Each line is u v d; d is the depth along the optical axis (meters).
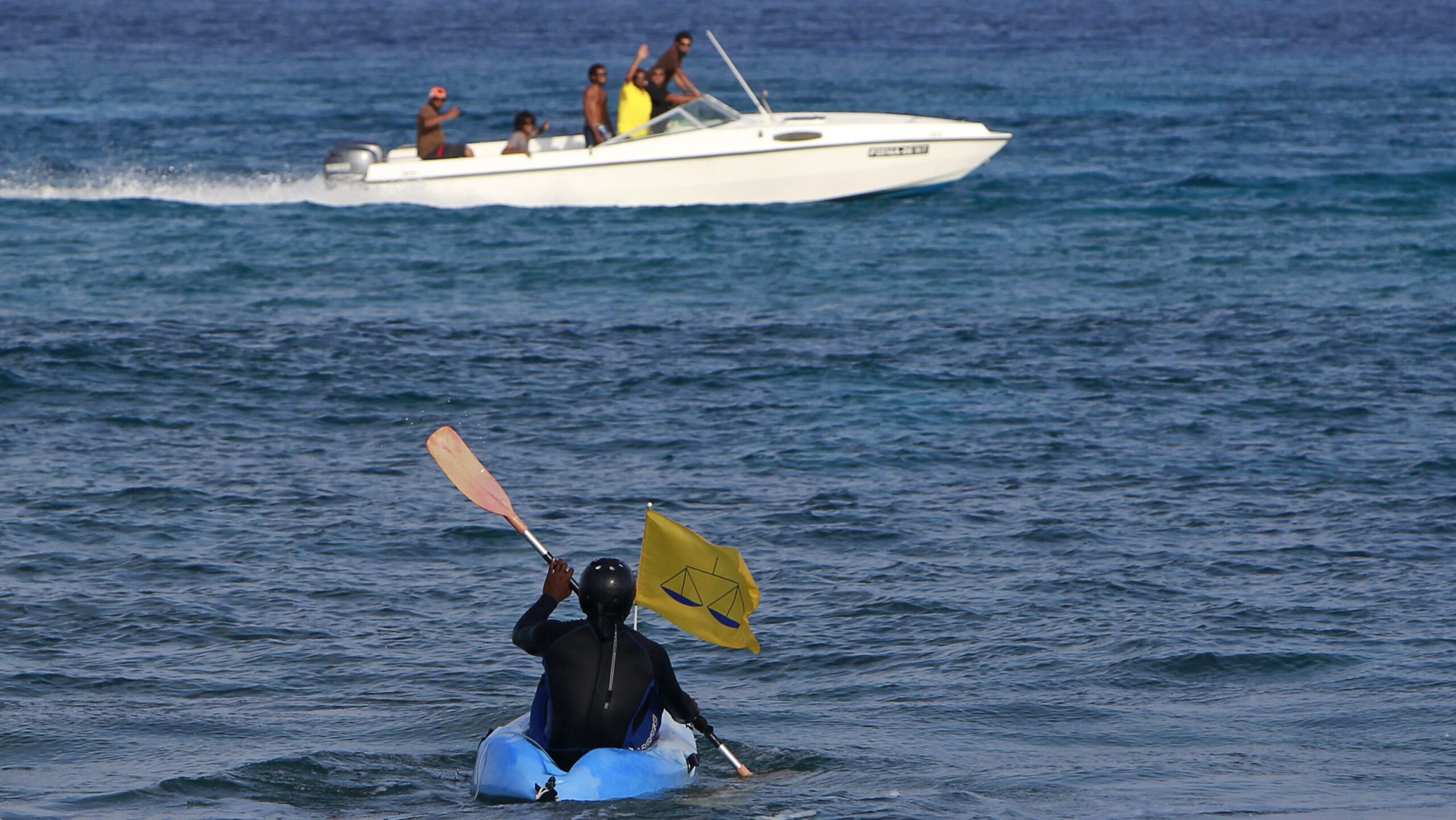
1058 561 35.94
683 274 74.75
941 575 35.00
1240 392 52.88
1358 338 61.06
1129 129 143.12
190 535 37.66
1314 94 183.88
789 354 58.78
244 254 78.81
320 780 22.97
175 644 30.25
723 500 41.16
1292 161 116.44
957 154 93.88
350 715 26.31
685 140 91.69
